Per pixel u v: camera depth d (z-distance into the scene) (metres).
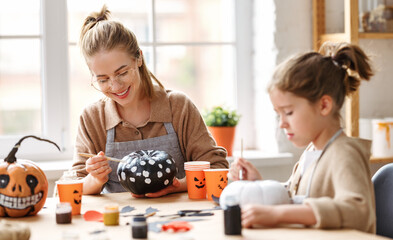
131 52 1.85
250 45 3.06
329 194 1.35
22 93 2.79
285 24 2.83
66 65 2.79
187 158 2.01
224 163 1.97
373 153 2.79
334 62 1.47
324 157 1.38
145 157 1.71
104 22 1.87
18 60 2.77
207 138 2.01
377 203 1.67
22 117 2.80
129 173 1.68
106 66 1.81
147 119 2.00
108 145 1.97
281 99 1.40
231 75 3.06
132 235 1.22
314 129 1.40
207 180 1.67
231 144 2.78
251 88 3.07
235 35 3.03
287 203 1.39
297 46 2.86
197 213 1.46
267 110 2.92
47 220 1.47
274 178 2.85
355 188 1.27
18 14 2.75
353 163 1.31
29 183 1.50
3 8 2.73
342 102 1.45
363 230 1.25
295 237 1.18
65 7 2.78
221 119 2.75
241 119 3.06
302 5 2.86
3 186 1.49
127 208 1.55
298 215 1.24
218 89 3.05
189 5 2.97
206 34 3.01
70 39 2.83
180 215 1.45
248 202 1.36
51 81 2.78
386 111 3.05
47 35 2.76
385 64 3.03
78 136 2.03
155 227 1.29
